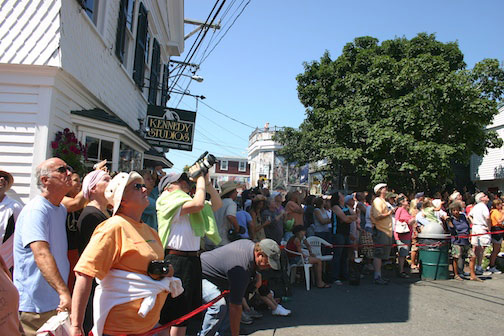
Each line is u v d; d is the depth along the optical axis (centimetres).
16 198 556
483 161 2419
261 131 4603
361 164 1939
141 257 236
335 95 2175
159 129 1095
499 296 673
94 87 736
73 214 352
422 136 1717
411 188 1791
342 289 709
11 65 563
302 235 705
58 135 594
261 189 920
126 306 229
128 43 1003
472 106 1566
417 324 518
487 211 829
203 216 387
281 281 591
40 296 281
